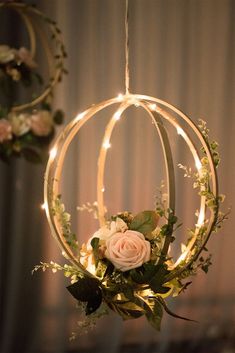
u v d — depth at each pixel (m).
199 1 2.88
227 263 2.94
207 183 1.49
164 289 1.41
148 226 1.47
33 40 2.54
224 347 2.96
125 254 1.41
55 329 2.88
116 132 2.86
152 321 1.45
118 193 2.87
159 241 1.47
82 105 2.84
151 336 2.94
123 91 2.85
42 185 2.81
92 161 2.86
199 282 2.94
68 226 1.51
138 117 2.86
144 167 2.87
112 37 2.85
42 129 2.60
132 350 2.94
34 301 2.86
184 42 2.87
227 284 2.96
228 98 2.89
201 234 1.50
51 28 2.58
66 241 1.50
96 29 2.84
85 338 2.92
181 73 2.87
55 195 1.54
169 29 2.87
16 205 2.81
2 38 2.76
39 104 2.75
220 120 2.89
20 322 2.86
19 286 2.83
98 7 2.84
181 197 2.84
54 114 2.70
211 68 2.89
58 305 2.86
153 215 1.48
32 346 2.88
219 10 2.89
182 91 2.87
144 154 2.87
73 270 1.53
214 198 1.46
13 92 2.64
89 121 2.85
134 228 1.48
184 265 1.46
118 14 2.84
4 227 2.82
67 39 2.82
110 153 2.87
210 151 1.46
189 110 2.87
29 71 2.56
